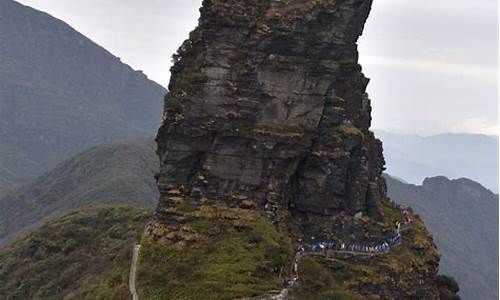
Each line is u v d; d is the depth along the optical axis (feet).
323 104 231.09
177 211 225.56
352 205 232.32
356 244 225.97
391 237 234.58
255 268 196.24
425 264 237.25
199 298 190.08
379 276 213.87
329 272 210.18
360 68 247.91
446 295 254.68
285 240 213.66
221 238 214.48
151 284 208.23
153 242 225.76
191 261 207.51
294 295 192.54
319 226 228.43
